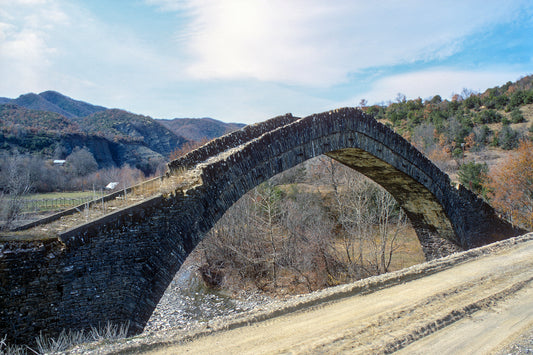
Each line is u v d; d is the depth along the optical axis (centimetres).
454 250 2417
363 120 1888
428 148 5456
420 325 823
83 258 948
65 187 4862
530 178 2950
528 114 6162
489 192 3444
